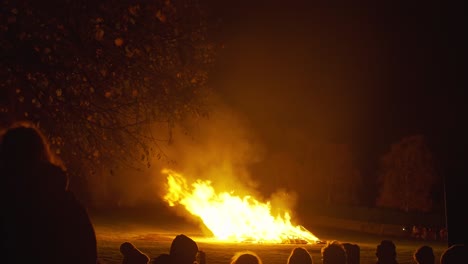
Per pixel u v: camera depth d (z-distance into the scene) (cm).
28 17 1040
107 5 1141
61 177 382
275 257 2042
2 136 390
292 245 2738
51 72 1067
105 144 1195
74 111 1110
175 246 538
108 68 1146
